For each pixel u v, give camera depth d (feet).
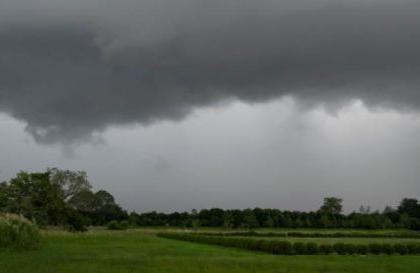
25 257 106.52
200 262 108.37
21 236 128.47
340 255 163.84
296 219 533.14
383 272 101.30
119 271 88.22
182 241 233.55
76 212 312.09
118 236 230.48
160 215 538.47
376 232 426.51
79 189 401.90
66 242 171.22
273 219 527.81
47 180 305.94
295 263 114.42
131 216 516.73
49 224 297.53
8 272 82.33
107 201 515.91
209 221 531.91
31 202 291.58
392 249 174.60
